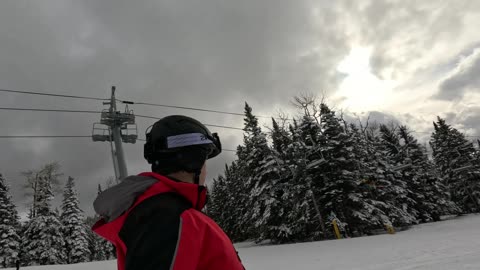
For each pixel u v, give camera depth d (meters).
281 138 39.31
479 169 52.03
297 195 32.97
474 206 51.06
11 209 46.62
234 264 1.12
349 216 32.25
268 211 34.75
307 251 17.25
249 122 39.62
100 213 1.16
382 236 21.80
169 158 1.28
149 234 0.98
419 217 43.38
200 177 1.33
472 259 8.66
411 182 44.75
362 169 35.38
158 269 0.92
